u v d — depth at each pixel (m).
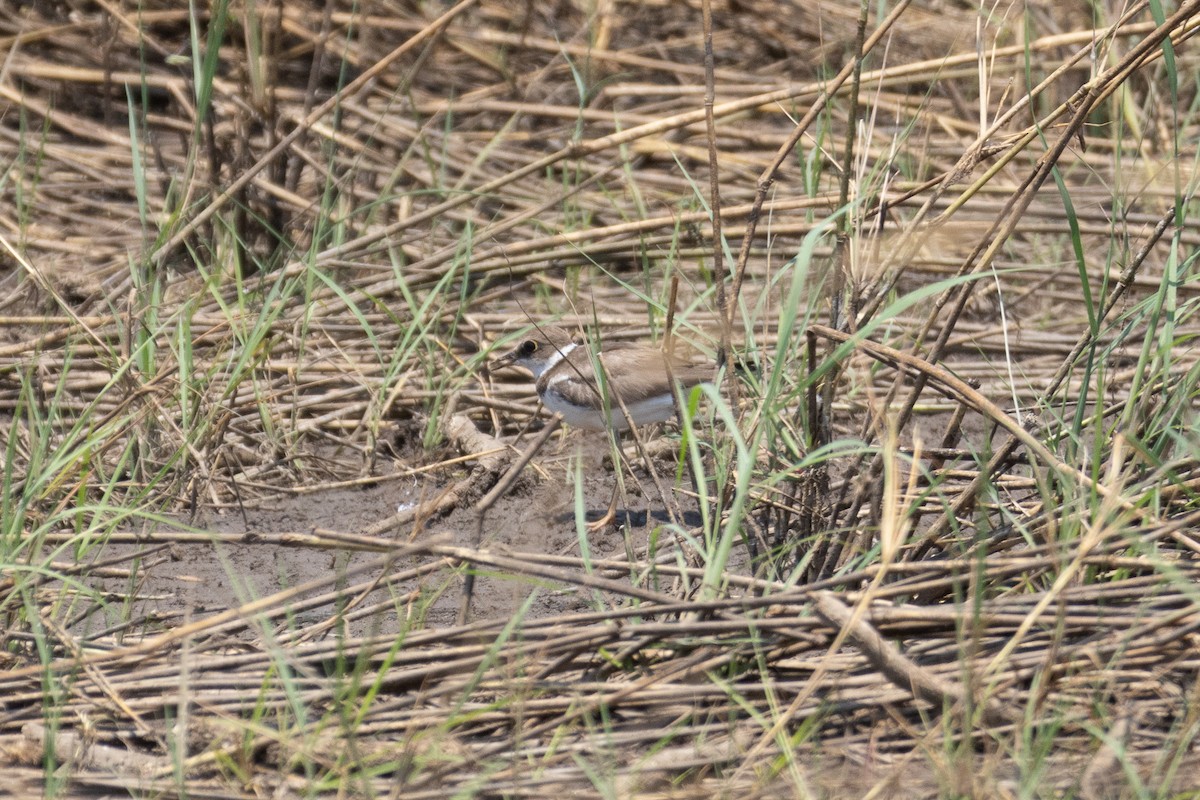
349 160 16.91
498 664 7.42
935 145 17.00
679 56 20.58
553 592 9.36
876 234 9.02
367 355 13.72
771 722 6.99
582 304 14.61
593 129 18.34
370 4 20.28
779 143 17.70
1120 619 7.16
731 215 12.31
